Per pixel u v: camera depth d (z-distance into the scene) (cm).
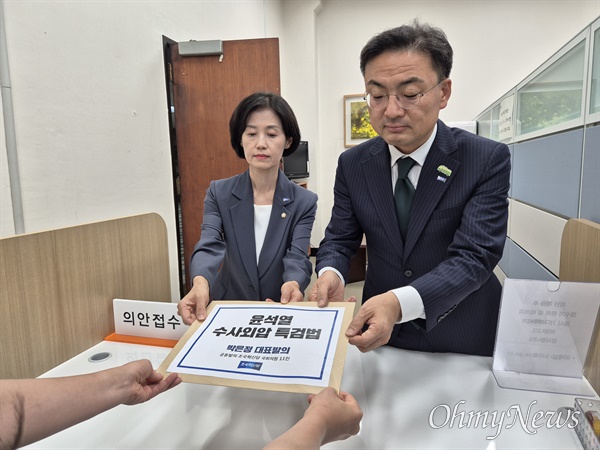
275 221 118
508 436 59
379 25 440
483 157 84
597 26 122
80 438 60
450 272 75
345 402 52
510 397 69
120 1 162
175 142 204
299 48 442
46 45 124
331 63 455
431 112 77
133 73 172
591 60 126
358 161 98
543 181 178
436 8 426
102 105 151
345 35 448
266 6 376
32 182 119
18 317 78
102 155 151
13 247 77
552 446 57
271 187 121
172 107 201
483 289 90
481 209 82
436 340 90
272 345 65
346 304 73
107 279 102
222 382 58
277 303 77
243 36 315
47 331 85
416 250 90
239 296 122
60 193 130
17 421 36
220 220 121
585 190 129
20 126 114
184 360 63
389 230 91
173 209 206
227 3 282
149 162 184
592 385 72
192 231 210
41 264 83
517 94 228
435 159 86
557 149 159
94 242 97
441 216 86
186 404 69
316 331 67
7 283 76
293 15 438
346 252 100
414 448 57
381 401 69
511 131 243
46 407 39
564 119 152
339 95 459
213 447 58
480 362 83
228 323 72
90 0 144
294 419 65
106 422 64
